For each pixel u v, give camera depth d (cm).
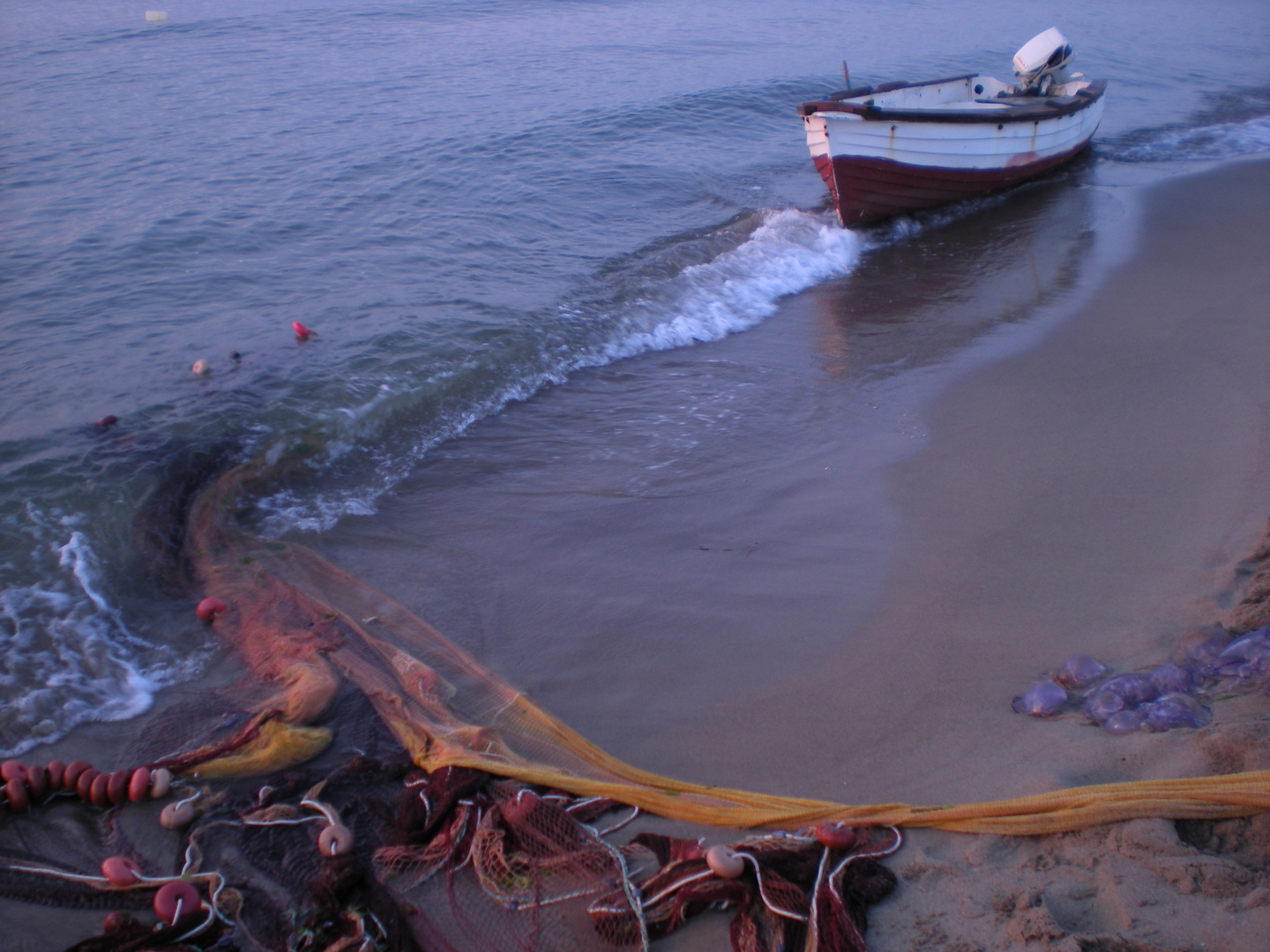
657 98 1708
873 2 2986
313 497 618
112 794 373
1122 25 2594
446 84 1844
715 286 979
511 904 321
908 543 543
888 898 309
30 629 476
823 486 616
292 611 494
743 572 529
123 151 1399
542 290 939
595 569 540
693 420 718
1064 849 318
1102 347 793
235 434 657
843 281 1031
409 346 797
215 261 997
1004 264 1049
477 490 630
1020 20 2666
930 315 916
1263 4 2928
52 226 1091
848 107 1084
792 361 827
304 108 1652
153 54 2188
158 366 759
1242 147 1476
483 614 503
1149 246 1049
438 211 1168
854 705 419
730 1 2986
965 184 1249
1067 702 397
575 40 2342
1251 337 775
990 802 338
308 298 904
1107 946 277
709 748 400
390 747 406
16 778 374
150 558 538
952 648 450
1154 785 327
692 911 316
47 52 2233
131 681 453
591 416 732
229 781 387
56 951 312
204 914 315
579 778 371
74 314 862
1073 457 618
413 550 564
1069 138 1365
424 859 340
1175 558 493
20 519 555
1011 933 286
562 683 448
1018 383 742
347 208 1171
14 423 662
